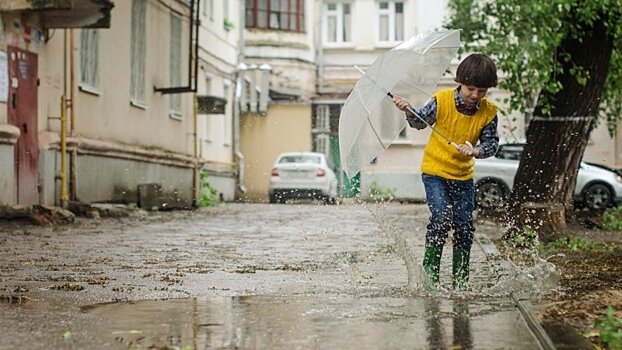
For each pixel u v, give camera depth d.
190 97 32.06
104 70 23.00
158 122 27.97
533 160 15.23
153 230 16.78
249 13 44.78
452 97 7.72
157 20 27.95
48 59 19.83
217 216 23.17
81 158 21.34
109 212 20.78
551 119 15.24
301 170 35.66
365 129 7.72
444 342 5.38
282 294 7.53
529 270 8.28
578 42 15.34
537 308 6.59
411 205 33.47
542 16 14.93
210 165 37.19
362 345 5.29
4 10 17.66
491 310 6.61
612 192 28.00
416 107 8.10
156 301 7.11
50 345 5.28
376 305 6.84
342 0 47.22
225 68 40.41
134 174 25.27
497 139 7.81
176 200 29.38
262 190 43.97
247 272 9.41
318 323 6.02
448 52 8.01
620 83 18.80
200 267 9.94
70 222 18.03
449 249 12.05
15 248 12.20
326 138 45.38
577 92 15.27
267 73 43.22
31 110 19.06
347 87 46.91
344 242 14.04
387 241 14.27
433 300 7.14
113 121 23.72
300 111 44.34
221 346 5.24
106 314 6.41
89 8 18.59
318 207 30.44
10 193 17.81
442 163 7.84
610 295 7.35
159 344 5.29
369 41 47.12
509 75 16.27
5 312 6.50
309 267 9.98
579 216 22.00
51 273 9.23
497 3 15.42
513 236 13.91
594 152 38.34
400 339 5.46
